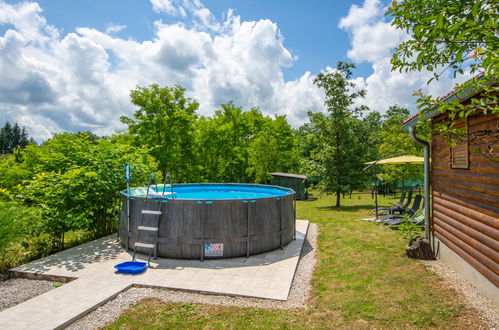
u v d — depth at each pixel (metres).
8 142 87.88
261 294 4.64
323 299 4.55
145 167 10.27
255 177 27.70
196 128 23.36
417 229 7.94
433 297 4.55
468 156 5.20
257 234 6.80
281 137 31.78
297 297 4.68
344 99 17.42
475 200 4.96
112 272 5.61
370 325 3.76
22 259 6.70
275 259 6.45
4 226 5.98
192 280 5.22
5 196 7.19
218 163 24.78
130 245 7.10
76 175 7.48
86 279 5.23
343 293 4.76
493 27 1.96
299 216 13.31
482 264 4.71
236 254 6.57
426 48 2.59
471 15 2.15
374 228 10.07
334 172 17.83
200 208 6.42
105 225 8.91
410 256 6.62
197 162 22.92
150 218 6.68
